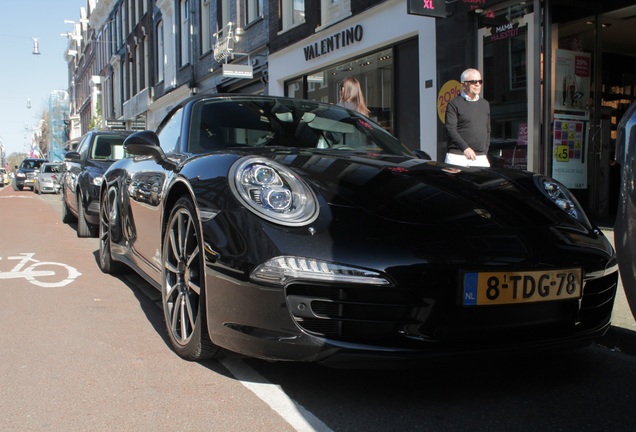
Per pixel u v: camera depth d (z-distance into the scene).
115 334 3.41
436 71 8.48
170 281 3.13
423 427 2.22
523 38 7.31
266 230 2.28
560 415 2.35
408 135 9.66
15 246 7.24
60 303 4.18
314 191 2.48
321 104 4.25
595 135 7.89
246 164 2.58
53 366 2.86
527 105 7.29
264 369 2.81
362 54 10.74
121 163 4.91
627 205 2.10
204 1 19.19
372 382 2.67
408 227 2.36
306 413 2.33
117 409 2.36
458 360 2.25
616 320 3.41
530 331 2.44
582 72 7.68
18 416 2.29
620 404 2.47
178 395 2.50
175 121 3.94
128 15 30.25
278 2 13.65
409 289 2.21
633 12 7.51
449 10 8.12
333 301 2.20
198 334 2.71
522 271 2.34
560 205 2.86
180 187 3.00
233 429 2.18
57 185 26.30
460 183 2.83
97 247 7.24
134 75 29.70
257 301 2.26
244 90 16.44
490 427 2.22
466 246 2.32
